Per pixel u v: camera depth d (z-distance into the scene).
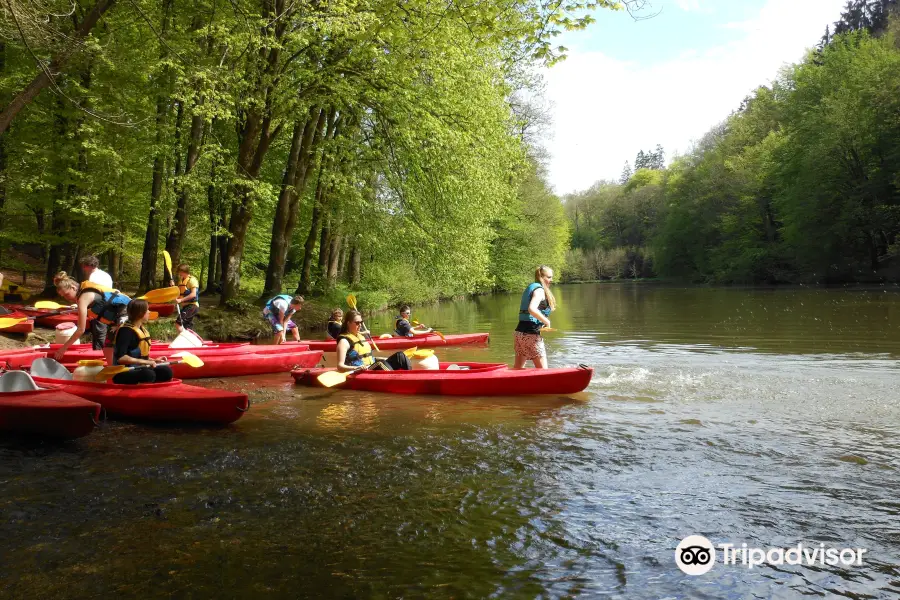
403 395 7.29
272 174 22.50
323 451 5.01
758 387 7.36
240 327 14.16
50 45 10.37
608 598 2.85
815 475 4.31
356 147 17.98
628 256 81.31
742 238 45.47
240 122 16.81
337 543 3.38
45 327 13.05
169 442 5.29
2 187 15.44
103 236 17.38
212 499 3.99
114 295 7.29
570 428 5.63
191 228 19.48
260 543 3.38
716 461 4.64
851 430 5.41
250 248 28.47
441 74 16.03
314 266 28.27
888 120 32.19
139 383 6.13
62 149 15.32
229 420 5.79
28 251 29.80
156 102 16.39
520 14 8.53
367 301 22.05
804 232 36.88
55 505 3.90
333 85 15.10
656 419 5.92
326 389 7.69
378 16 11.51
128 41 15.57
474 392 7.15
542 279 7.64
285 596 2.86
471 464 4.65
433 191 17.36
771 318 16.86
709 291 36.41
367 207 18.61
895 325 13.81
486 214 19.22
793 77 41.59
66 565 3.14
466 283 19.81
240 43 13.08
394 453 4.93
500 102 19.14
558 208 44.50
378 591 2.91
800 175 37.03
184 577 3.03
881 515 3.64
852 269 36.19
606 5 7.75
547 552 3.27
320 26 12.83
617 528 3.54
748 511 3.74
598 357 10.30
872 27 56.59
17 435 5.50
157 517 3.72
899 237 32.72
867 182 33.66
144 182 17.55
